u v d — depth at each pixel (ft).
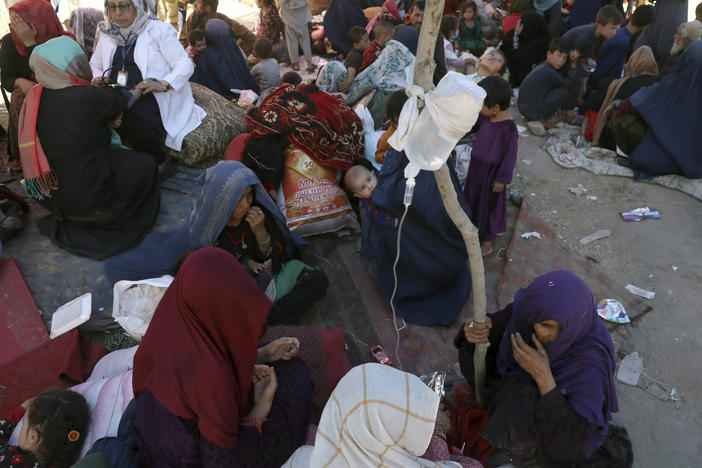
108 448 7.13
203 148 15.02
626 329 11.14
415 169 5.37
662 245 13.29
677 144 14.93
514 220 14.25
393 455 5.63
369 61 18.97
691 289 12.04
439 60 17.79
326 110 13.26
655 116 15.06
